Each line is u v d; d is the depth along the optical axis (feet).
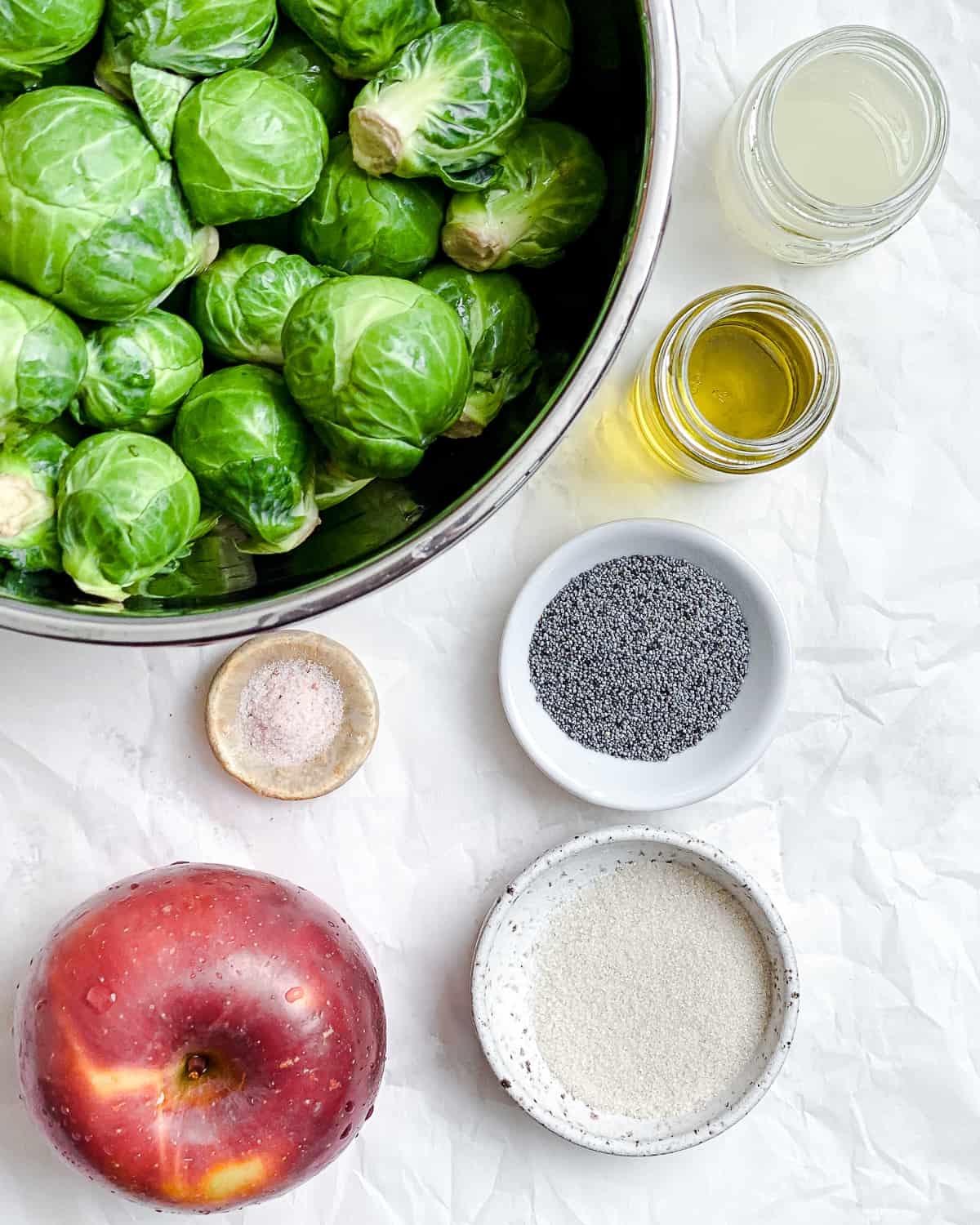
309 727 1.71
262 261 1.50
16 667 1.73
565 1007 1.78
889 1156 1.80
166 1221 1.75
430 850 1.77
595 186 1.53
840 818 1.80
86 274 1.42
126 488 1.45
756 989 1.77
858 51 1.67
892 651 1.79
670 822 1.78
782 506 1.78
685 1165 1.80
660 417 1.69
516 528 1.76
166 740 1.75
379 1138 1.77
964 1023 1.80
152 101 1.43
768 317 1.69
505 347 1.57
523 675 1.76
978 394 1.78
